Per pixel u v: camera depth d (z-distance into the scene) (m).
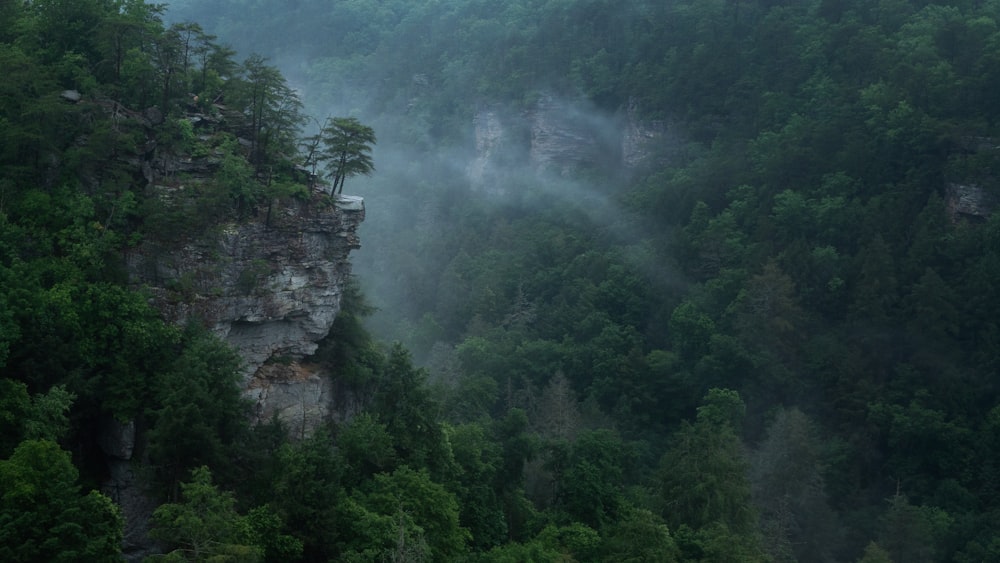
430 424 55.50
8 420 41.38
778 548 67.19
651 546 54.25
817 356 91.88
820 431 87.38
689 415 94.00
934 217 97.31
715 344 93.56
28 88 50.31
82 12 54.84
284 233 52.47
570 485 63.72
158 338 47.34
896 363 90.69
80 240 47.69
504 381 99.19
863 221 100.19
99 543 37.59
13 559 35.72
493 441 64.56
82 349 45.69
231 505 42.66
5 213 47.50
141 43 54.25
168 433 43.75
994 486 81.12
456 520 49.75
